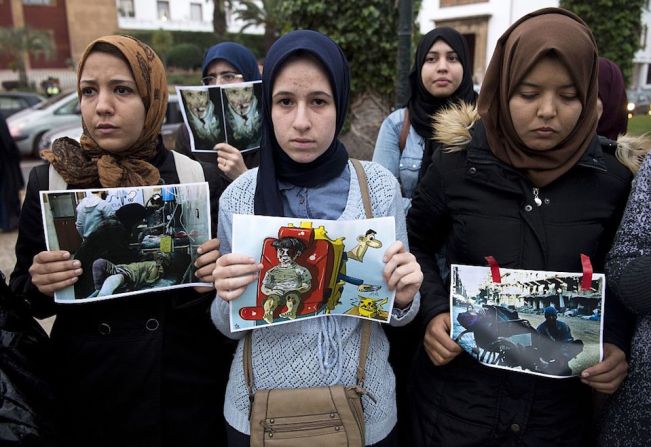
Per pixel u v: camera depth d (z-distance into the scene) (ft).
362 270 4.52
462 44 8.98
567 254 4.65
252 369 4.70
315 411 4.39
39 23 95.14
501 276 4.68
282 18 13.76
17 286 5.24
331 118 4.56
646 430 4.49
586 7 21.53
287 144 4.56
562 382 4.83
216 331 5.71
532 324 4.61
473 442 4.85
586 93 4.53
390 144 9.20
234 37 89.25
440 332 4.93
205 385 5.49
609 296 4.89
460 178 5.10
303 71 4.40
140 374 5.09
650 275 4.22
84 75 4.93
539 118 4.45
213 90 8.39
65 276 4.67
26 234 5.22
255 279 4.47
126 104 4.95
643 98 50.98
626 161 4.94
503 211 4.84
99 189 4.76
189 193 5.00
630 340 4.86
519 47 4.52
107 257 4.82
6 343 4.64
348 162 5.01
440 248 5.87
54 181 5.04
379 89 12.98
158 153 5.53
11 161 20.62
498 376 4.83
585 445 5.13
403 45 11.54
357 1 12.22
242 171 8.34
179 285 5.00
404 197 8.90
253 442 4.36
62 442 4.81
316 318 4.63
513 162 4.73
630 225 4.44
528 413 4.76
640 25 21.80
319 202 4.78
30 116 35.47
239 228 4.44
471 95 9.32
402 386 6.31
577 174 4.75
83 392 5.13
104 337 5.08
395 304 4.75
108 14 100.89
